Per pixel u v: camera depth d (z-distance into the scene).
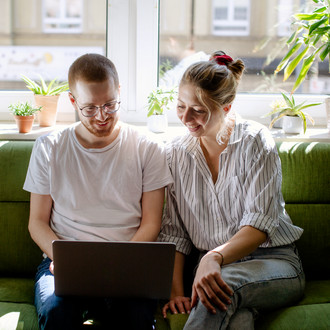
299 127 2.09
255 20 2.27
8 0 2.23
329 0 2.03
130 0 2.19
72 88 1.61
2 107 2.28
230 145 1.70
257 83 2.32
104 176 1.69
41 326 1.45
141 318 1.46
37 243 1.68
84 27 2.25
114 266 1.41
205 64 1.59
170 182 1.73
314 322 1.50
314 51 2.12
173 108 2.31
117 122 1.74
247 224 1.59
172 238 1.79
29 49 2.27
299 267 1.67
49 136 1.74
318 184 1.88
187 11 2.24
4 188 1.83
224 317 1.44
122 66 2.25
